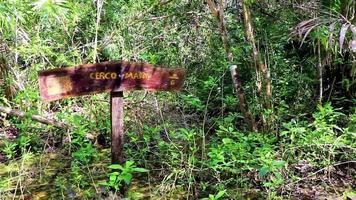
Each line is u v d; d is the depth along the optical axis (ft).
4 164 12.55
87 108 14.62
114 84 9.95
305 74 14.93
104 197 10.37
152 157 12.37
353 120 12.11
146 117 14.12
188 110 15.49
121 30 15.85
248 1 12.32
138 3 16.28
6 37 14.88
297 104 14.28
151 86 10.32
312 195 10.52
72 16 13.94
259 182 11.03
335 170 11.53
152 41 16.69
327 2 13.25
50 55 15.67
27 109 14.82
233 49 13.70
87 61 15.51
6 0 10.83
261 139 11.33
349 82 13.96
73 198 10.55
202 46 16.90
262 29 14.24
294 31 11.56
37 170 12.08
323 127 11.07
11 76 15.38
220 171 11.17
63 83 9.57
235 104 14.33
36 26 15.58
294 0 14.17
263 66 12.89
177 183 11.19
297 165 11.50
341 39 10.14
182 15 16.21
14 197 10.52
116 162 10.34
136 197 10.68
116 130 10.22
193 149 11.07
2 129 14.84
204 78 16.44
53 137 13.91
